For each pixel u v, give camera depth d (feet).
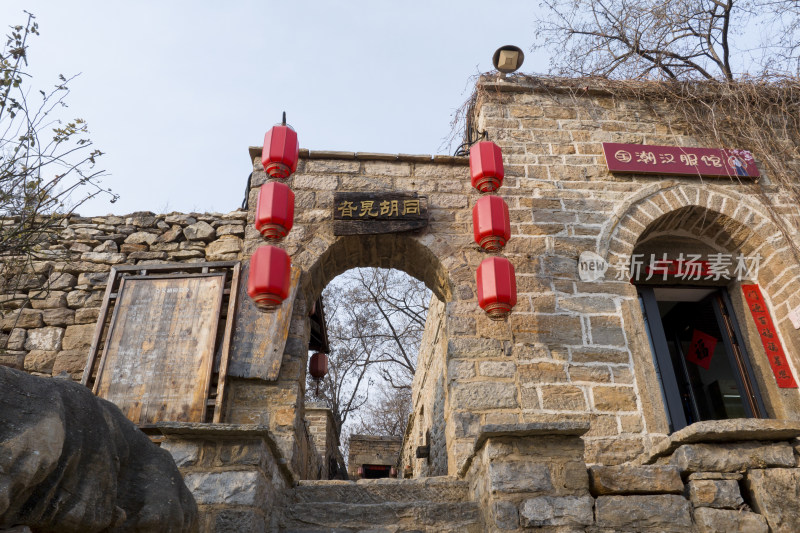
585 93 25.79
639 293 24.48
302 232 21.99
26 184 16.40
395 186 23.26
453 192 23.24
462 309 20.58
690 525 12.08
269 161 19.84
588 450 18.34
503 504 12.18
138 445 8.95
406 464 47.09
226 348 19.10
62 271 22.00
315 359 30.12
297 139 20.58
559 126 24.89
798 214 23.34
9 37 15.47
